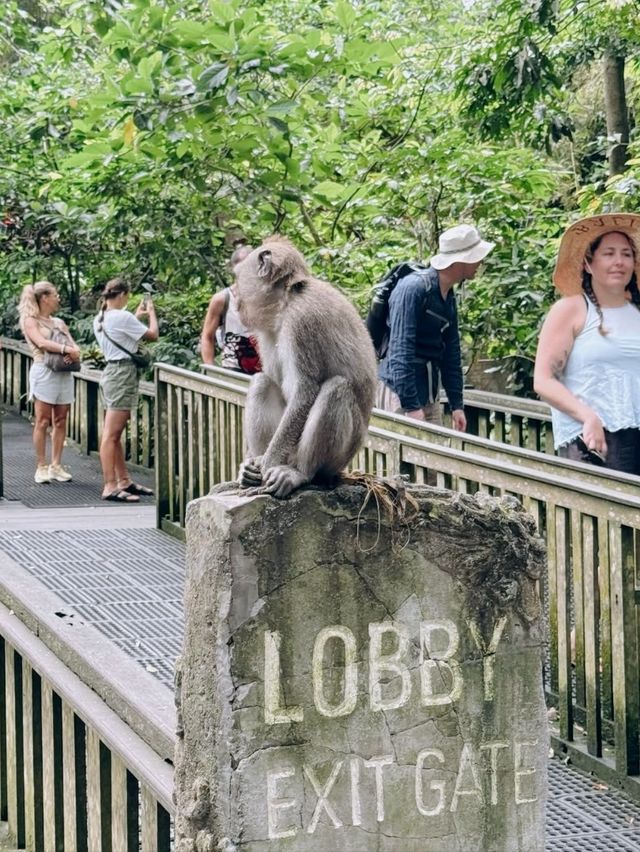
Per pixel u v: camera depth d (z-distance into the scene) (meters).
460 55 10.08
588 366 5.83
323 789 3.10
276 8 13.10
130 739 4.44
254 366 8.84
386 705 3.15
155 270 12.24
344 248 10.96
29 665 5.69
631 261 5.86
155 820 4.20
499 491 5.56
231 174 10.91
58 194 12.84
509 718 3.27
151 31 9.87
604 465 5.82
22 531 8.32
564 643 5.09
